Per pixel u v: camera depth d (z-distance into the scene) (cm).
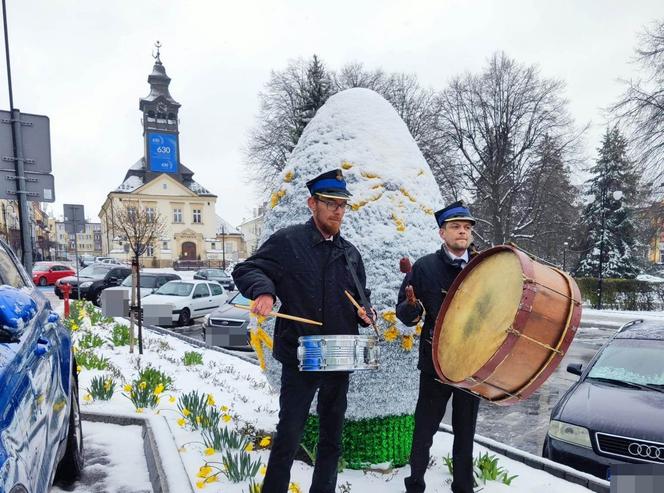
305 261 260
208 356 916
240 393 622
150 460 341
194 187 6750
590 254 3609
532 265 246
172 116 6469
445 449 411
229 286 2869
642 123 2136
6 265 315
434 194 382
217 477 322
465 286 283
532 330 226
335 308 262
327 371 245
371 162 359
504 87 3259
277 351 266
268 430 411
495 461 354
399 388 345
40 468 200
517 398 238
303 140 386
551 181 3139
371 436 352
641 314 2098
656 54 2116
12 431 168
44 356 249
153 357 852
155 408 472
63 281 2034
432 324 311
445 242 320
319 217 268
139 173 6556
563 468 369
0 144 777
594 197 3650
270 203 392
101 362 691
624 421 407
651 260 4194
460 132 3328
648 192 2172
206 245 6575
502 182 3269
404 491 325
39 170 809
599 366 522
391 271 344
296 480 328
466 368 248
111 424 430
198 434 402
